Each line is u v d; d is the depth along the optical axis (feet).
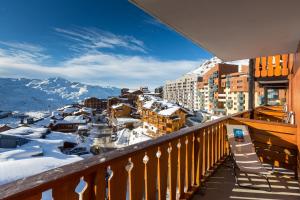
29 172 33.99
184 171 9.97
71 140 119.96
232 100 177.68
